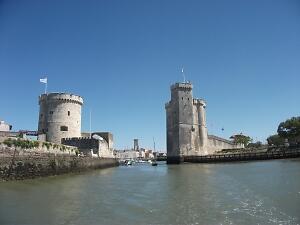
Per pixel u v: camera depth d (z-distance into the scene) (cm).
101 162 7175
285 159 7394
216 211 1738
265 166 5409
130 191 2708
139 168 7944
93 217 1669
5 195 2450
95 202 2123
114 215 1709
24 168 3716
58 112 7356
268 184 2780
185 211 1769
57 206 1978
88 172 5672
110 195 2461
